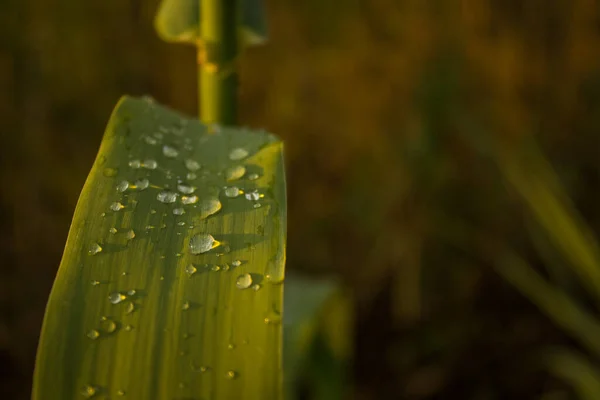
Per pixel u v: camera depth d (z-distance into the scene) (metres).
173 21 0.26
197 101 0.77
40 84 0.68
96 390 0.19
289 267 0.69
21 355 0.60
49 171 0.68
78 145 0.70
